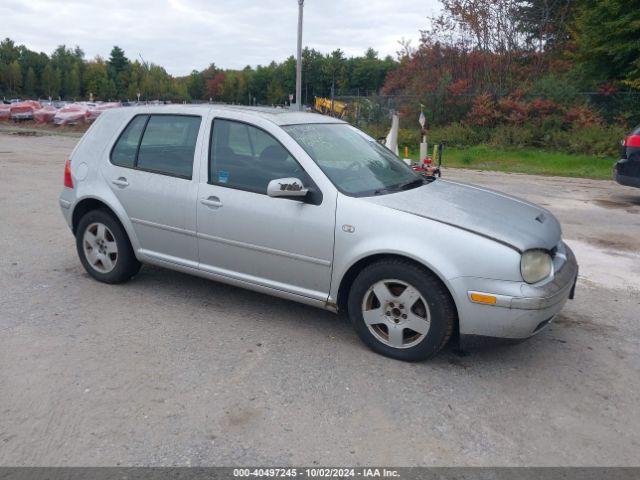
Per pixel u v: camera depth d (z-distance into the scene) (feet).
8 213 28.58
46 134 92.94
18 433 10.46
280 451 10.12
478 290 12.30
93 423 10.80
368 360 13.52
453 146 67.62
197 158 15.87
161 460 9.81
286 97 293.23
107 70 355.15
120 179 17.22
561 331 15.42
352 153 15.69
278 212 14.37
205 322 15.51
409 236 12.85
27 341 14.08
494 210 14.11
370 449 10.24
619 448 10.44
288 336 14.74
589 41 64.08
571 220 29.71
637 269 21.13
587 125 60.75
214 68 361.10
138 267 18.19
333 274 13.89
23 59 355.97
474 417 11.31
